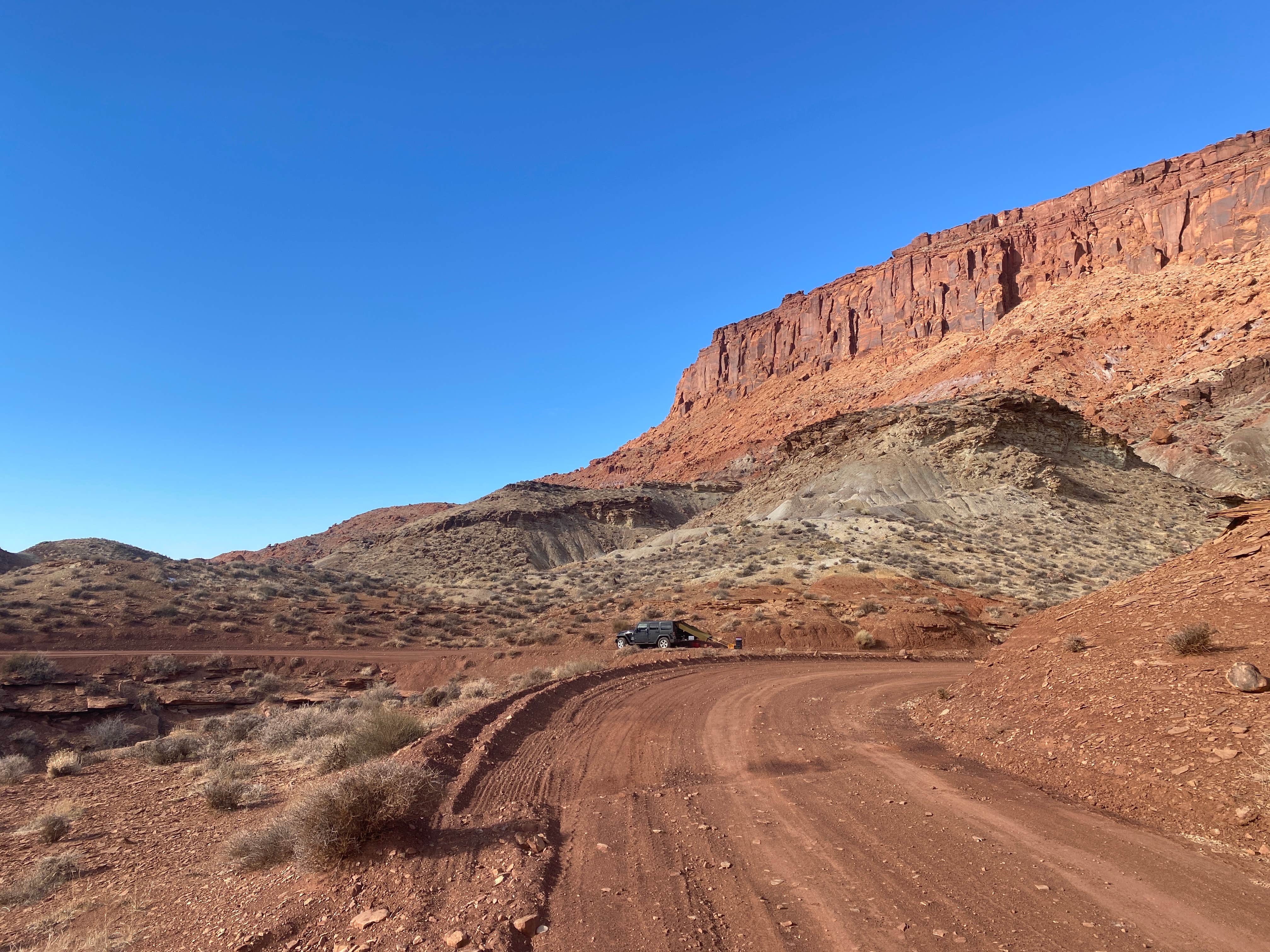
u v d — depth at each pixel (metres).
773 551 53.75
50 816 11.09
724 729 12.98
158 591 43.69
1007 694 11.60
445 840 7.05
